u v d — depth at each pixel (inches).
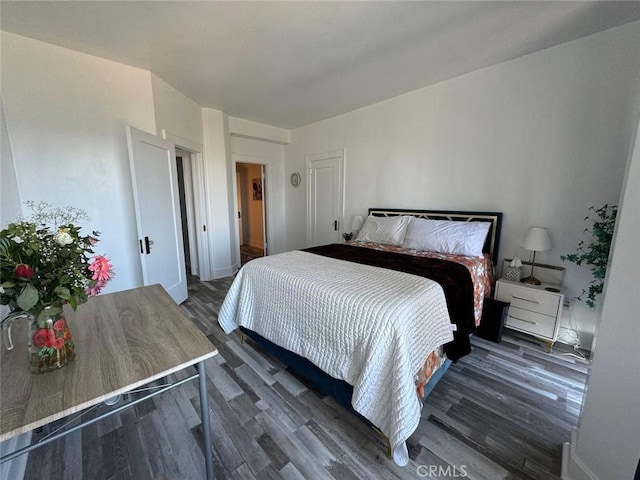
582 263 89.7
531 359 85.3
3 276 33.4
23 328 47.0
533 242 90.2
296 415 63.6
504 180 104.7
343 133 162.1
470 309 77.4
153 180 106.7
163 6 69.3
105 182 101.6
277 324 75.9
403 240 119.8
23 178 87.0
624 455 40.3
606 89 81.8
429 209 128.0
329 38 84.0
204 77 112.2
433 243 106.3
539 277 98.1
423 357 56.2
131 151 91.8
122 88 101.8
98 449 54.3
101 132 99.2
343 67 103.6
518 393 70.2
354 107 150.0
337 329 59.6
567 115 89.0
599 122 83.7
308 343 66.9
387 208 144.8
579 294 91.2
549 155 93.7
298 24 76.9
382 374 52.1
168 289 118.0
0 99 79.4
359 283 67.6
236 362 84.4
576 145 88.2
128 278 110.4
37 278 35.4
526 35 83.1
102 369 36.9
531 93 95.3
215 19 74.5
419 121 127.0
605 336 42.3
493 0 67.7
